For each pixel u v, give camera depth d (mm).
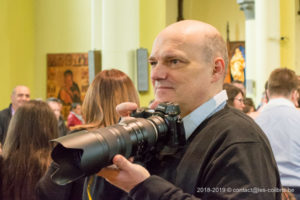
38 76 8695
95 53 7465
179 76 1228
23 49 8422
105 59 7230
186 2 12078
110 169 1071
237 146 1092
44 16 8688
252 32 7906
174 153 1216
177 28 1250
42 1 8695
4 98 7953
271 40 7594
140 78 7242
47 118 2312
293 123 2721
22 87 5176
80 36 8508
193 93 1240
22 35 8398
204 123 1238
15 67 8219
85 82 8445
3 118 5039
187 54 1222
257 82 7660
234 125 1156
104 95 1978
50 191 1840
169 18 11156
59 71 8594
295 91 2893
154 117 1218
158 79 1262
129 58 7223
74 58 8523
